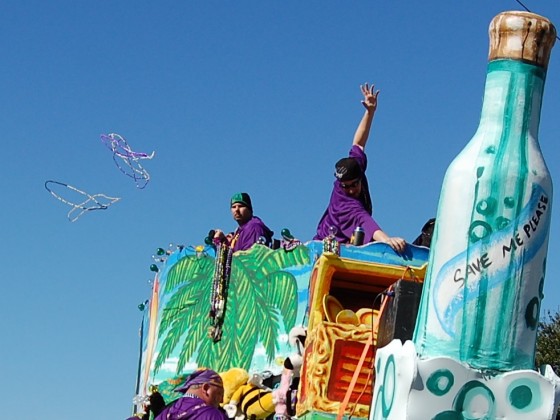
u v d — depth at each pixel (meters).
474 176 7.93
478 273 7.81
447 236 7.94
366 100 13.08
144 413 13.26
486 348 7.75
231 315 12.13
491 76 8.18
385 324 8.95
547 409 7.64
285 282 11.56
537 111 8.14
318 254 11.26
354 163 12.03
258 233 13.11
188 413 8.64
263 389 11.20
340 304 10.20
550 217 8.02
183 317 13.00
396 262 10.74
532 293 7.86
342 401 9.52
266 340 11.58
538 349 20.97
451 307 7.83
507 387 7.64
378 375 8.09
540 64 8.16
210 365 12.27
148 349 13.95
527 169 7.93
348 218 11.80
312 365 9.62
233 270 12.28
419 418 7.55
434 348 7.82
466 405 7.62
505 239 7.84
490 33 8.28
